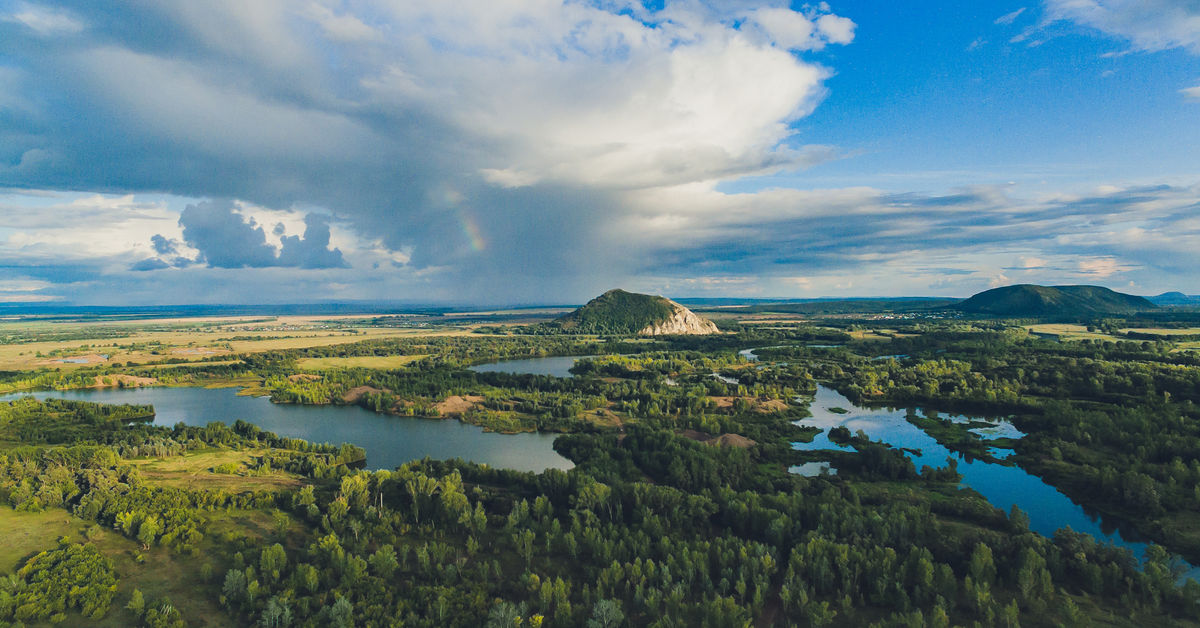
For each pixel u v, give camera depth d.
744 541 112.88
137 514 116.44
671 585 96.44
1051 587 92.06
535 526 118.44
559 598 91.69
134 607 88.06
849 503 125.75
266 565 98.69
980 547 98.12
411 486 131.12
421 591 94.62
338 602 88.38
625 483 139.50
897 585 92.69
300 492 130.75
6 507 123.25
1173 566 100.81
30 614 84.88
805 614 90.25
